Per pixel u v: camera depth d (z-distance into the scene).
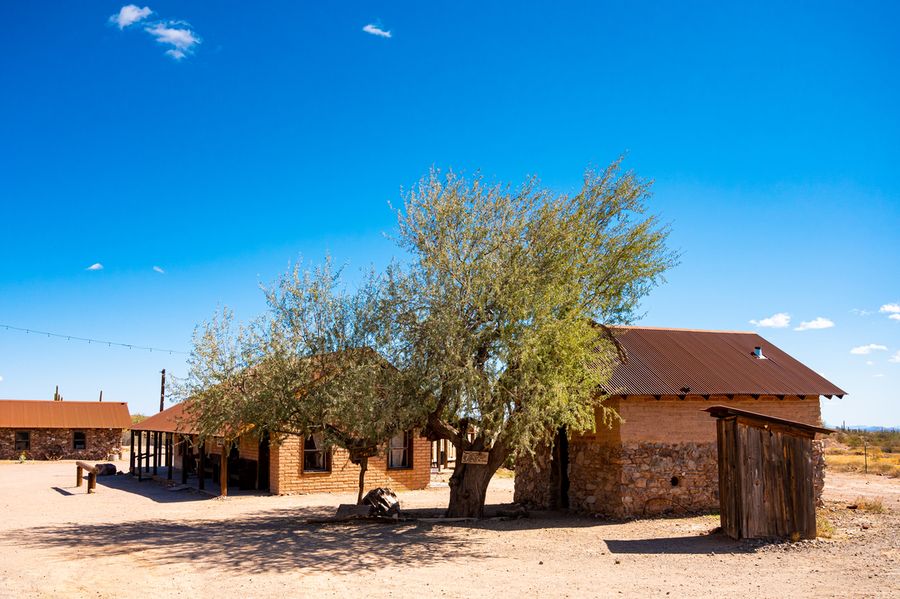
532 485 21.34
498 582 10.93
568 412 15.78
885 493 24.08
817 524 15.52
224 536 15.43
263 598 9.90
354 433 16.67
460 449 17.59
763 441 14.45
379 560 12.64
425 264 15.88
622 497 18.19
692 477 19.06
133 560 12.66
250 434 18.02
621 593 10.18
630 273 18.42
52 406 48.91
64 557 13.02
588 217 18.22
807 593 10.07
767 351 22.98
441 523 17.20
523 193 17.05
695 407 19.39
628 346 21.08
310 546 14.05
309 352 16.61
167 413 31.80
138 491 27.12
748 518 14.17
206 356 17.05
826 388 20.89
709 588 10.44
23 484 30.48
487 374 15.23
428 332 15.28
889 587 10.34
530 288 15.45
